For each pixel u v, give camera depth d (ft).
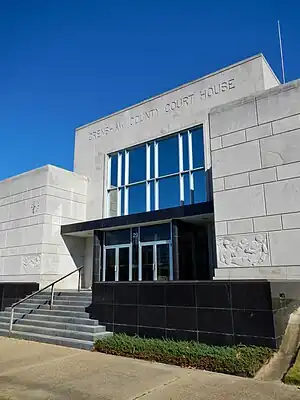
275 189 36.88
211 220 50.78
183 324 27.48
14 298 49.26
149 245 54.39
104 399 17.43
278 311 25.02
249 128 39.83
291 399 16.96
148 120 60.75
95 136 68.59
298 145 36.22
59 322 36.37
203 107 54.39
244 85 51.03
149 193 58.23
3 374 22.26
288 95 37.81
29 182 65.05
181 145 56.13
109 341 28.84
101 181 65.41
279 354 23.11
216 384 19.42
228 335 25.12
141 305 30.32
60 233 62.49
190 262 52.01
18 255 63.26
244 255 37.58
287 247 35.06
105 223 57.36
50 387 19.40
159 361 24.66
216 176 41.27
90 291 50.34
